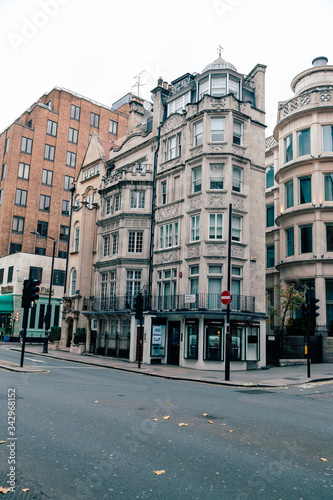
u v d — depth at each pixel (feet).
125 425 26.45
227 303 57.41
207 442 23.16
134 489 16.51
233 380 56.59
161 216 93.20
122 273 95.04
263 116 91.91
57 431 24.41
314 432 26.35
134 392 41.60
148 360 82.58
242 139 85.66
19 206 177.58
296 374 64.44
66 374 57.21
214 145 83.46
